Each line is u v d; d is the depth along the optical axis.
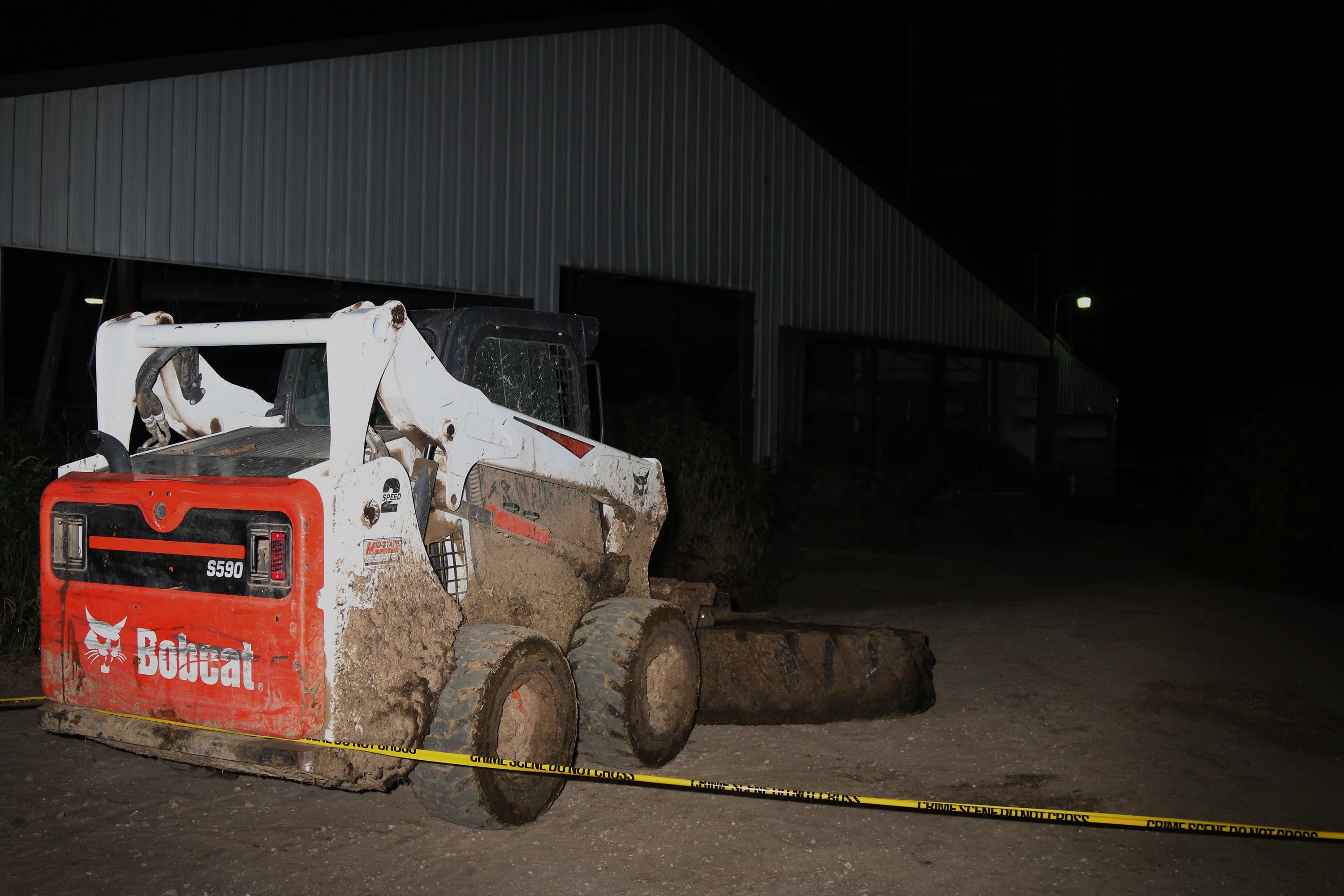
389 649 4.12
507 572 4.93
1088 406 24.92
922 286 19.80
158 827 4.72
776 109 16.45
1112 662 8.23
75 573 4.34
